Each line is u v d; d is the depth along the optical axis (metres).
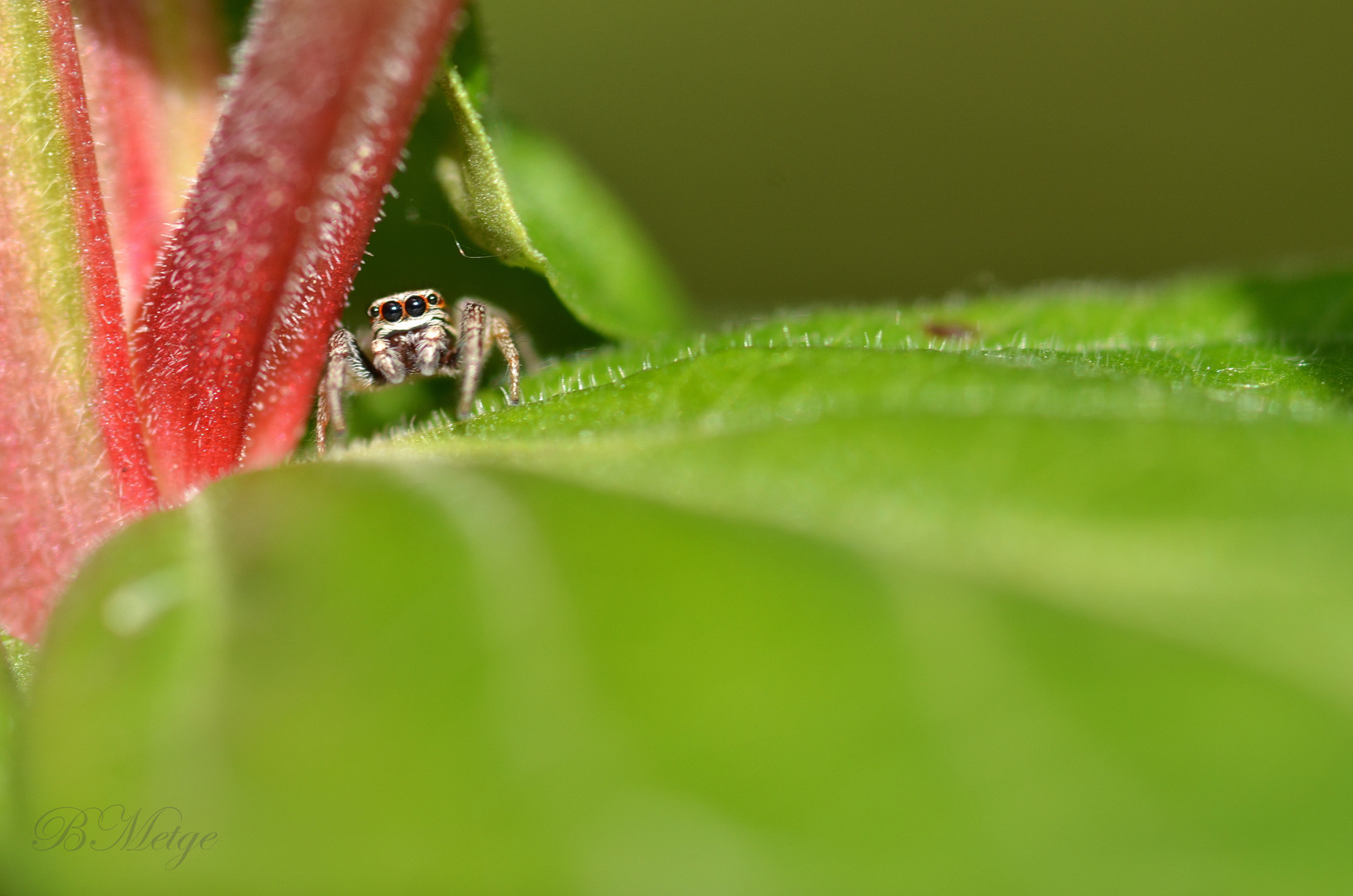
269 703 0.05
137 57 0.10
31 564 0.09
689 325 0.15
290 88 0.08
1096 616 0.05
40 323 0.09
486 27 0.10
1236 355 0.11
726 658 0.05
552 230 0.13
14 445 0.09
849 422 0.06
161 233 0.10
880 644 0.05
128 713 0.05
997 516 0.05
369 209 0.09
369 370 0.13
